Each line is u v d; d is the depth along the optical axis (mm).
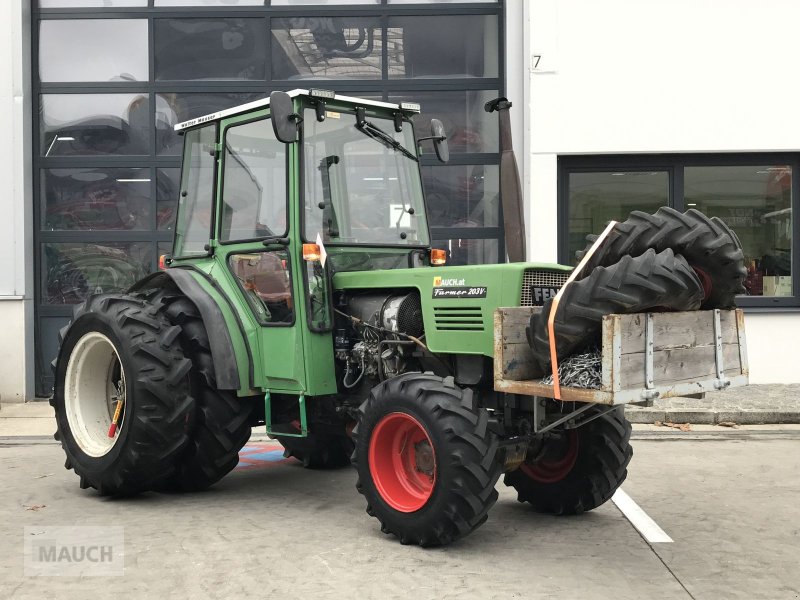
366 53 9414
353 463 4281
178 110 9359
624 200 9359
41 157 9297
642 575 3637
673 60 8984
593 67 8992
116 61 9352
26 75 9117
